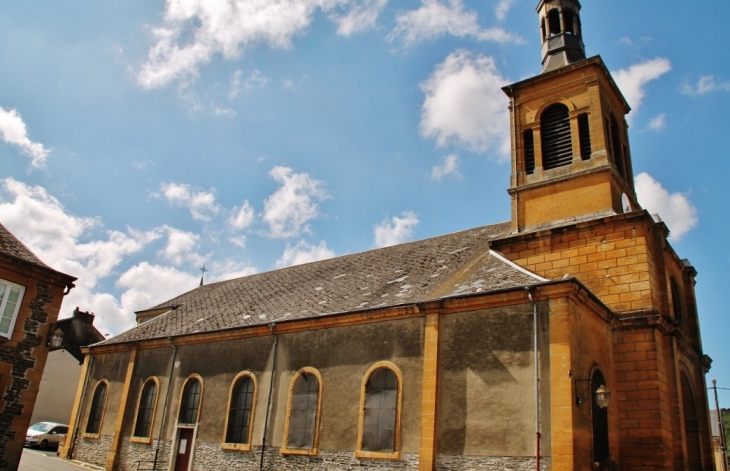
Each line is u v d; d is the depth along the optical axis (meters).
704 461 18.12
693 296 20.73
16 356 17.08
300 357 18.34
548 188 19.55
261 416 18.44
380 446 15.34
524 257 18.61
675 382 15.80
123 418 22.58
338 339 17.66
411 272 20.38
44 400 34.81
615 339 16.11
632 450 14.90
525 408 13.29
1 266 17.31
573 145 19.56
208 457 19.17
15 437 16.62
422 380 15.16
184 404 20.97
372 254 24.97
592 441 13.30
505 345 14.21
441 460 14.03
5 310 17.20
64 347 37.09
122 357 24.33
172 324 24.92
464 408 14.22
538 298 14.09
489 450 13.42
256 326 19.72
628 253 16.72
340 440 16.20
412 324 16.14
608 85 20.98
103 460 22.53
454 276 17.97
